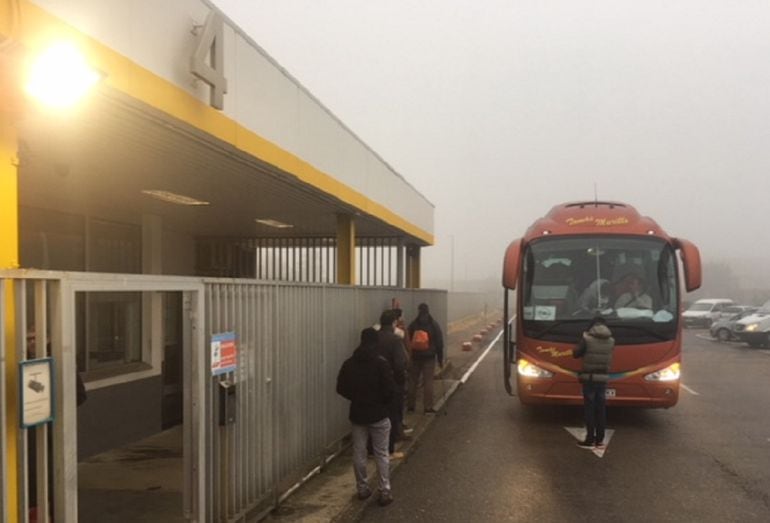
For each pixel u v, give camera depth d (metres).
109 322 10.25
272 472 6.70
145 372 10.71
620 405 10.80
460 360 22.14
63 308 3.77
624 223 11.36
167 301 11.74
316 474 8.19
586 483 7.89
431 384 12.17
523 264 11.48
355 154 11.98
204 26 6.24
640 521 6.57
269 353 6.70
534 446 9.83
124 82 5.16
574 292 11.02
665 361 10.66
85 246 10.37
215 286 5.53
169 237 14.22
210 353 5.42
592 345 9.70
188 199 10.28
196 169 8.02
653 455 9.25
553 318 10.98
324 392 8.47
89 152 6.95
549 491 7.58
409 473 8.38
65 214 9.94
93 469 8.20
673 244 11.18
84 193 9.34
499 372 19.02
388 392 7.00
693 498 7.30
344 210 12.18
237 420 5.92
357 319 10.09
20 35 4.10
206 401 5.41
